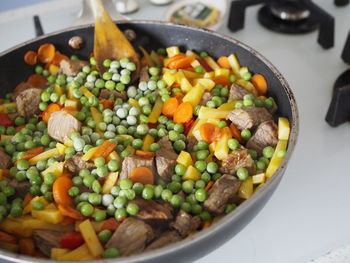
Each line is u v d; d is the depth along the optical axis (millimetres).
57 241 322
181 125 408
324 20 527
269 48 547
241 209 289
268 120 395
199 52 470
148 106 426
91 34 468
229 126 405
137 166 360
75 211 336
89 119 413
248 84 432
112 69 454
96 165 368
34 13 608
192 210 345
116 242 316
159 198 350
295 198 396
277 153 368
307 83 499
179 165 369
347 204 390
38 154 389
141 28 468
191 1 589
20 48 445
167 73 442
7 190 355
